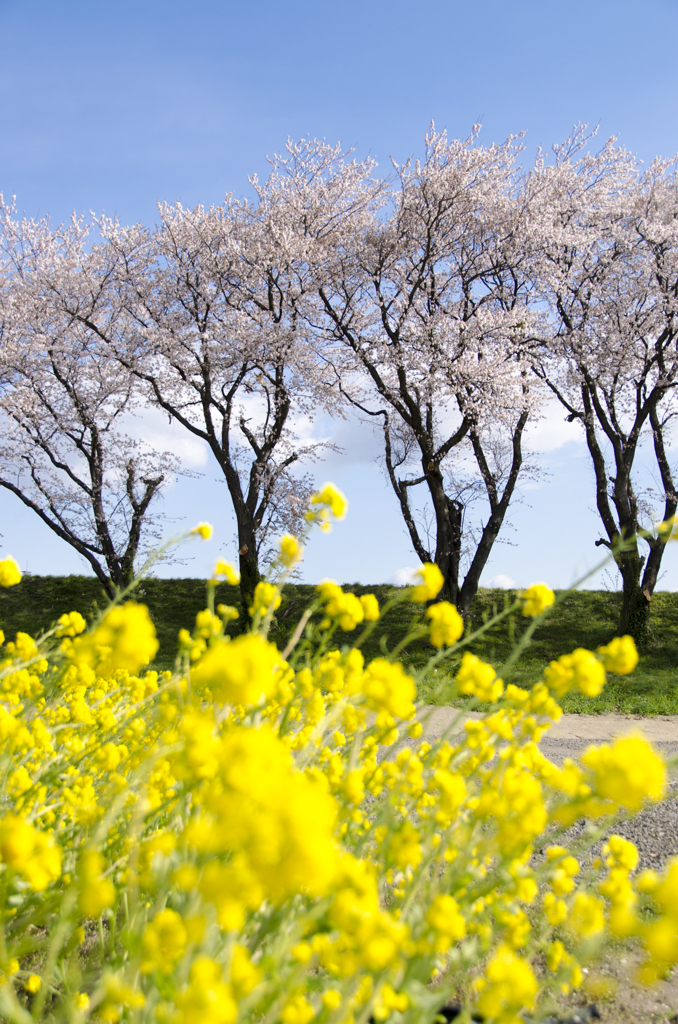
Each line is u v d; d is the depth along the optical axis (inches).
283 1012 46.9
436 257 655.1
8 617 708.7
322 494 82.5
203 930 40.4
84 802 79.0
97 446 668.1
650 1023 78.7
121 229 665.0
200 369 649.0
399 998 48.9
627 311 661.3
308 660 76.0
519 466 655.8
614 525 628.7
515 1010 48.5
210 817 57.0
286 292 680.4
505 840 52.8
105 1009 47.8
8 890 61.3
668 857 132.7
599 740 283.7
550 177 666.8
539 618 75.9
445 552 639.8
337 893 41.2
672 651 599.5
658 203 660.1
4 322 645.9
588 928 64.7
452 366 616.1
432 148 640.4
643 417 628.7
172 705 77.3
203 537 89.9
